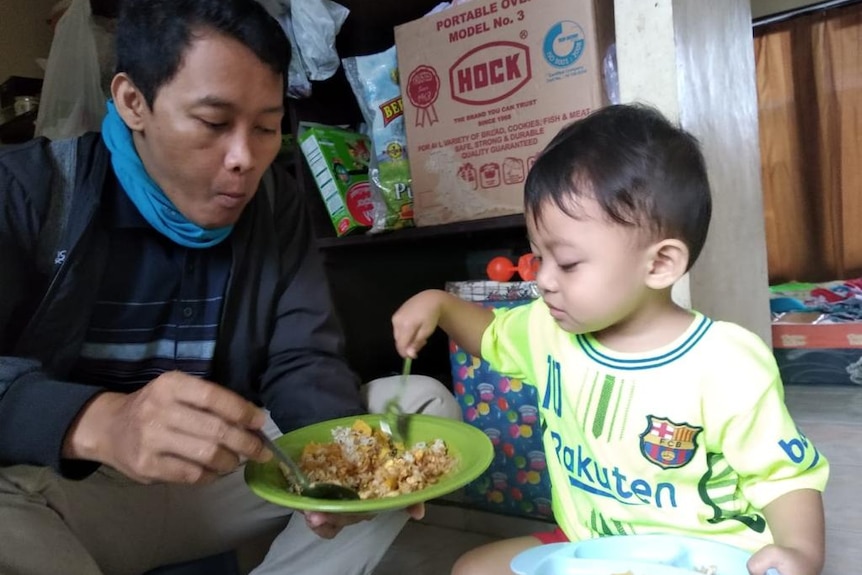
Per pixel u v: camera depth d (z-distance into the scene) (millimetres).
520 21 1223
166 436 584
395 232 1423
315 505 627
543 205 718
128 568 883
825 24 1919
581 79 1175
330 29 1407
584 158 699
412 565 1152
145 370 886
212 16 698
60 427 621
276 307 979
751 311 1402
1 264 763
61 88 1527
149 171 812
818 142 1965
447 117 1334
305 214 1055
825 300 1783
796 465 667
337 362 970
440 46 1322
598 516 780
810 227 2002
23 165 804
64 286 787
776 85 2002
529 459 1232
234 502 914
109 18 1589
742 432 688
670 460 722
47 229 801
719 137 1228
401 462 771
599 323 725
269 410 975
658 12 996
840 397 1485
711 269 1165
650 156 687
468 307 928
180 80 708
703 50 1146
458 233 1406
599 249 693
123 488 838
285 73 781
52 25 1846
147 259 863
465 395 1298
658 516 736
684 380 717
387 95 1439
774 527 662
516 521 1240
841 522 1037
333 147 1521
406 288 1762
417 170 1387
